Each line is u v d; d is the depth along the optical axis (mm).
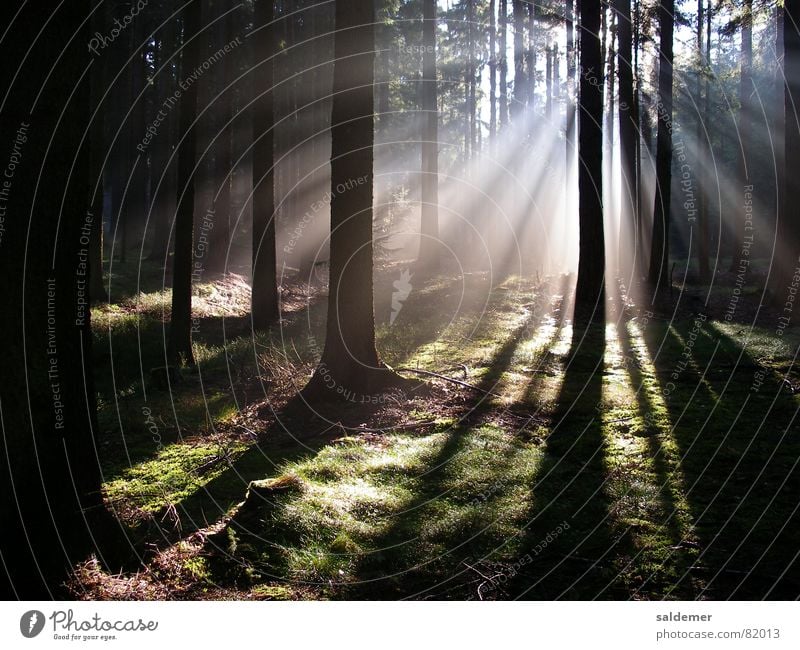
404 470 6434
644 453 6727
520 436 7508
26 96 3971
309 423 8344
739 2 17094
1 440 3916
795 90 13953
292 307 18516
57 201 4113
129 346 12906
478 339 12891
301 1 27828
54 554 4074
